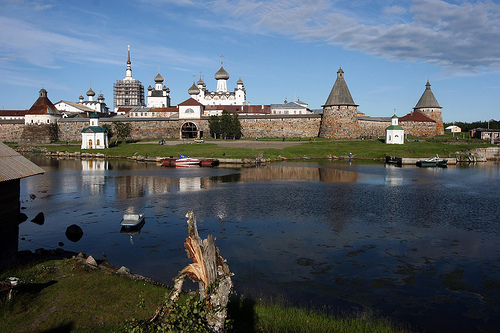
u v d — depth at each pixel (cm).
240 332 1188
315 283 1778
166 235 2505
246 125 11512
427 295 1672
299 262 2039
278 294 1653
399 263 2038
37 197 3784
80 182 4744
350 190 4228
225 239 2428
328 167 6556
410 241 2409
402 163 7206
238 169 6253
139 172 5781
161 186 4462
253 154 7681
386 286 1756
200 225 2750
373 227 2717
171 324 864
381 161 7681
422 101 12794
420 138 11188
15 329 1148
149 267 1939
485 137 10950
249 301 1517
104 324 1187
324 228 2688
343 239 2439
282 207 3338
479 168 6675
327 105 10750
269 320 1308
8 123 11350
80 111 14788
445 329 1398
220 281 902
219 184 4628
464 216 3050
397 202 3581
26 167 1836
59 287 1484
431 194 4009
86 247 2266
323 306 1550
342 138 10525
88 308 1301
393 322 1434
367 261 2062
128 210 3225
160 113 13750
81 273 1661
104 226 2731
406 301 1612
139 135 11469
